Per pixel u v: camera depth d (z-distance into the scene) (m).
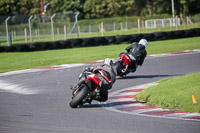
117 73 49.03
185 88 36.09
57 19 138.00
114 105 32.91
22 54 91.75
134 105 32.59
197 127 23.88
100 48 97.94
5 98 36.75
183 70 55.97
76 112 29.45
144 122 25.50
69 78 50.22
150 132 22.70
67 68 60.66
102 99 32.09
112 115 28.19
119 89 42.00
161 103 32.22
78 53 87.19
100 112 29.47
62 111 29.94
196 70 55.44
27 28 148.62
